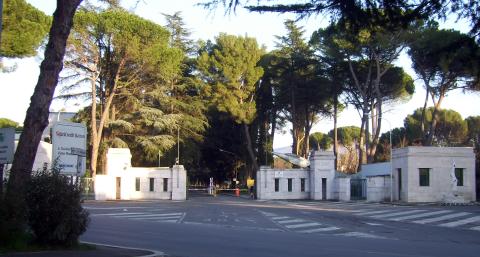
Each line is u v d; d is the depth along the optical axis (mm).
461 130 80938
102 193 50906
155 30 52969
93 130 54281
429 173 45500
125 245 16203
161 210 35906
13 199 12328
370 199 48312
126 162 52656
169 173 53906
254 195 57438
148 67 54969
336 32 11984
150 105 64062
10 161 16828
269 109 73875
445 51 11711
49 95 13438
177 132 65062
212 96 67250
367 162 59438
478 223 27078
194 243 17141
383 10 10922
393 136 84500
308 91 67875
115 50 53094
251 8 11438
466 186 45438
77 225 13414
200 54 71750
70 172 15977
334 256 14266
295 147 71062
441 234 21844
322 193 54594
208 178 79500
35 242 13070
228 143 73875
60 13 13555
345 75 63062
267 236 19859
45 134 60000
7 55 31000
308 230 23031
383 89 62219
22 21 30547
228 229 22844
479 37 10805
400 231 23000
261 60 71688
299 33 67875
